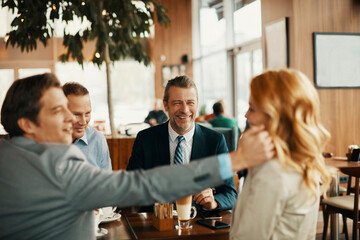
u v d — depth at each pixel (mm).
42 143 999
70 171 937
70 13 4031
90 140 2164
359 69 4910
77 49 4480
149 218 1758
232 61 8477
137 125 6074
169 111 2000
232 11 8102
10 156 973
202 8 10023
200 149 2051
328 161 3426
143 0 4617
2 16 10461
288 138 1056
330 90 4867
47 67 10773
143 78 11406
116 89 11297
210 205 1780
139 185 918
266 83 1083
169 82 2008
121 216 1819
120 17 4355
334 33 4855
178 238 1455
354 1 4914
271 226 1029
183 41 10922
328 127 4852
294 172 1041
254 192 1043
